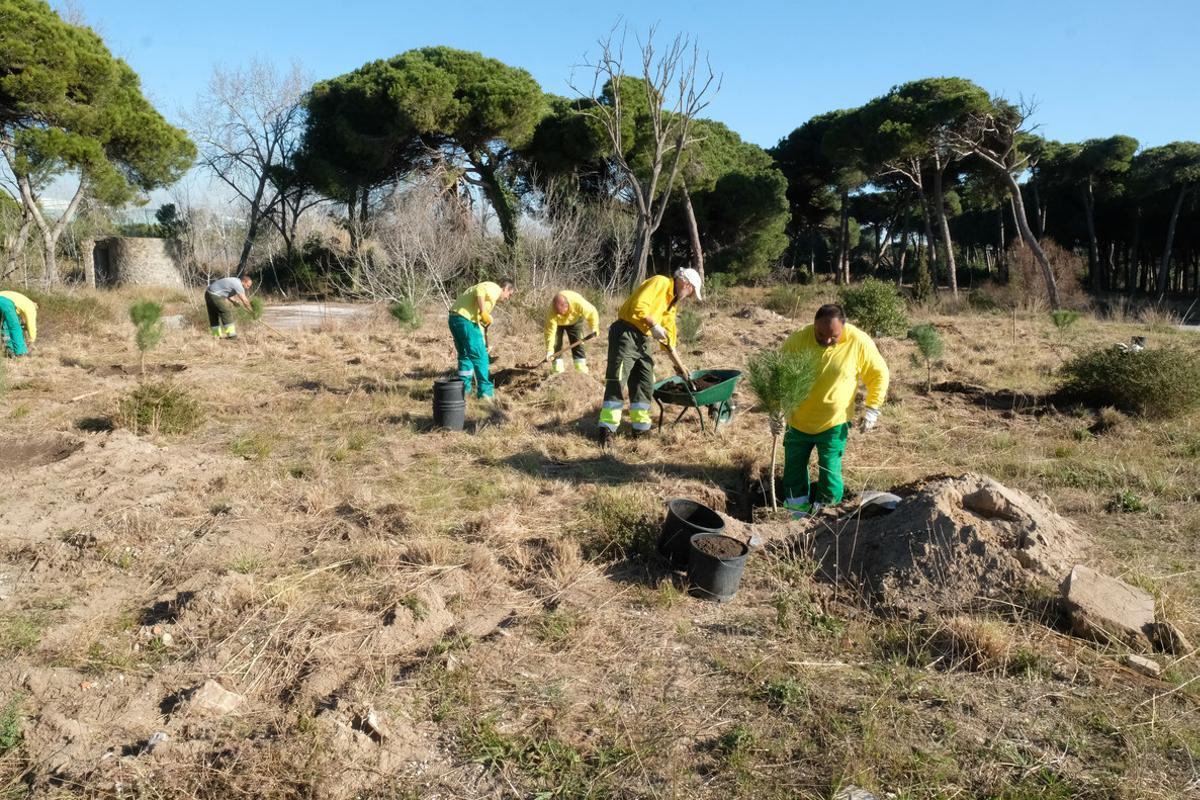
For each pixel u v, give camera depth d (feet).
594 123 91.09
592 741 9.86
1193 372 26.32
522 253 65.98
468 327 28.22
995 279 137.08
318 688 10.85
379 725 9.93
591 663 11.68
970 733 9.93
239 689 10.86
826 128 123.85
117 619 12.84
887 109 97.04
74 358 38.63
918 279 81.51
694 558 13.80
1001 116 90.22
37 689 10.65
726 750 9.59
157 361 38.68
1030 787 8.93
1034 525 14.30
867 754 9.39
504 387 31.71
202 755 9.44
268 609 12.99
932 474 19.31
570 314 31.37
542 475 20.58
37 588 13.80
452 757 9.59
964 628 11.91
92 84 75.31
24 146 71.20
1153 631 12.00
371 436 24.13
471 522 16.96
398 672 11.37
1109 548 15.47
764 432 25.25
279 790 8.86
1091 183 126.93
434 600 13.09
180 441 23.59
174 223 130.21
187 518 17.01
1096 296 114.83
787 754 9.54
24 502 17.51
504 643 12.09
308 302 93.09
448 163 100.58
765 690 10.86
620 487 19.25
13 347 37.73
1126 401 27.71
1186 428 25.04
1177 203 118.62
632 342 23.04
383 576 14.34
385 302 62.34
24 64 69.92
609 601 13.65
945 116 89.20
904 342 46.57
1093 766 9.32
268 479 19.58
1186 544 15.71
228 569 14.48
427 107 90.74
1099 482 19.57
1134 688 10.88
